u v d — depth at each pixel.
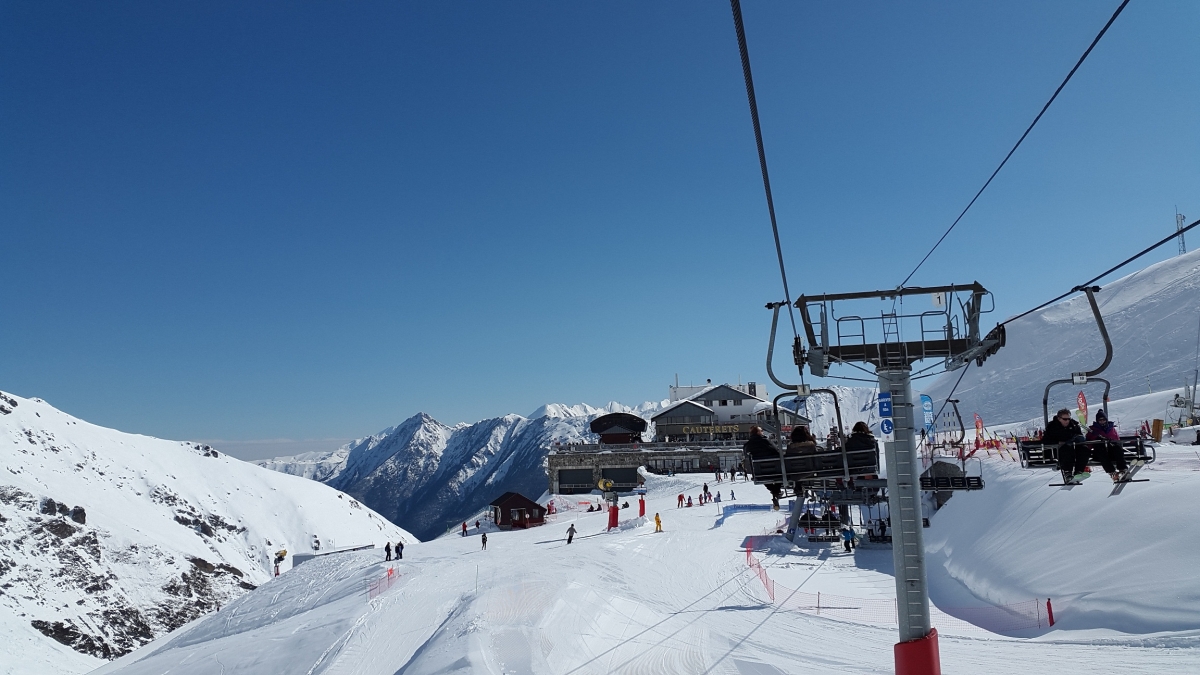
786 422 77.19
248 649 29.62
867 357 10.38
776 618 27.22
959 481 37.41
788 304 10.26
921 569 10.16
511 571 38.75
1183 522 22.00
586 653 22.86
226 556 198.00
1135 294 147.88
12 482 174.50
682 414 105.56
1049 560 25.42
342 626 29.95
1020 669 17.91
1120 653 17.94
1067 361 137.12
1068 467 14.35
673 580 35.16
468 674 19.44
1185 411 58.91
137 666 33.62
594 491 94.31
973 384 154.88
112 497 198.50
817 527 45.59
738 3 4.61
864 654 22.20
